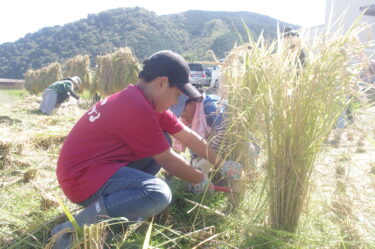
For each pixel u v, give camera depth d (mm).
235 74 2602
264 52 2449
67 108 8797
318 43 2139
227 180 2764
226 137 2660
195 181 2555
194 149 2748
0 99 15453
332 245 2129
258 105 2262
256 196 2549
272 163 2219
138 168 2656
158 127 2273
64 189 2289
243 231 2320
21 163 3867
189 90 2262
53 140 4922
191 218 2604
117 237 2182
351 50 2039
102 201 2135
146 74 2289
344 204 2248
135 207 2139
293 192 2180
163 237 2346
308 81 2104
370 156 3307
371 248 2084
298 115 2102
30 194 3090
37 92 17516
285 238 2191
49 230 2361
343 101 2105
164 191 2184
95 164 2203
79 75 15039
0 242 2297
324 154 2246
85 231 1773
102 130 2225
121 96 2252
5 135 4410
